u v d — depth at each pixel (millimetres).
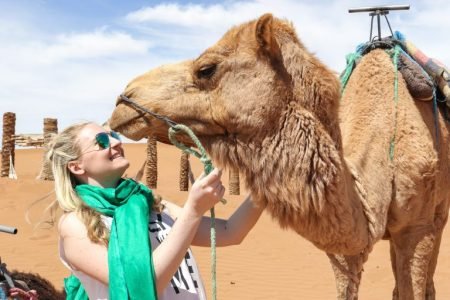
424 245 5086
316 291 9180
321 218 3754
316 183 3693
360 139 4922
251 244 12531
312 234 3834
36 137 22141
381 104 5207
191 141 3961
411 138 5082
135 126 3908
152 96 3869
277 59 3779
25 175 31859
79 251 2615
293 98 3766
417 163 5000
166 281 2523
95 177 2885
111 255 2533
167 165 52156
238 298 8633
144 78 3994
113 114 3992
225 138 3871
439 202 5465
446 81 5570
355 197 4117
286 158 3703
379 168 4781
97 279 2590
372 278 9930
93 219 2641
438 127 5461
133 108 3902
